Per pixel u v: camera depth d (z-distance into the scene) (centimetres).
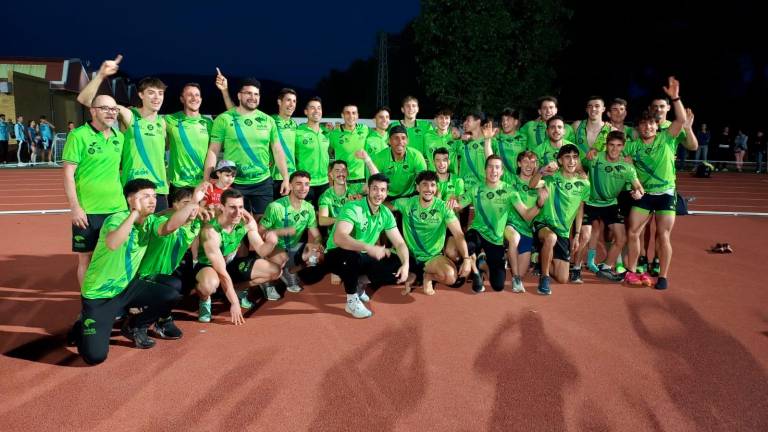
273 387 382
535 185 621
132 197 405
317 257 602
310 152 746
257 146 643
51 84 2655
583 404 363
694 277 681
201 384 386
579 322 519
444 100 2233
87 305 412
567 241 645
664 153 628
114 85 3341
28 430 327
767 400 371
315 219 625
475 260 627
